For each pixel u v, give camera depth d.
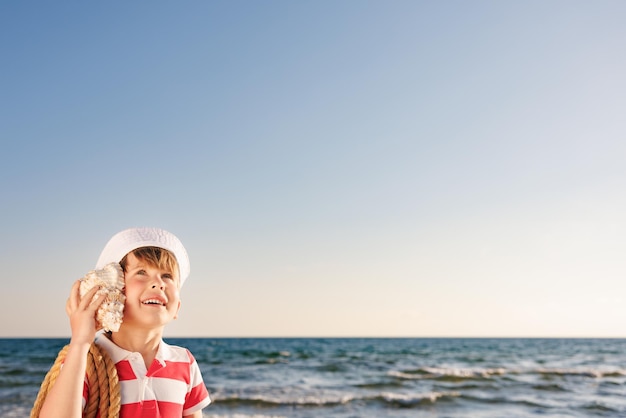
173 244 2.00
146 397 1.83
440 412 13.80
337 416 13.15
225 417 12.84
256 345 62.38
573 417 13.08
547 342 85.19
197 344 65.69
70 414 1.59
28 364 28.91
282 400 15.48
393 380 22.30
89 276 1.83
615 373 25.09
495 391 18.23
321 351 46.41
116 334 1.90
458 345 67.38
